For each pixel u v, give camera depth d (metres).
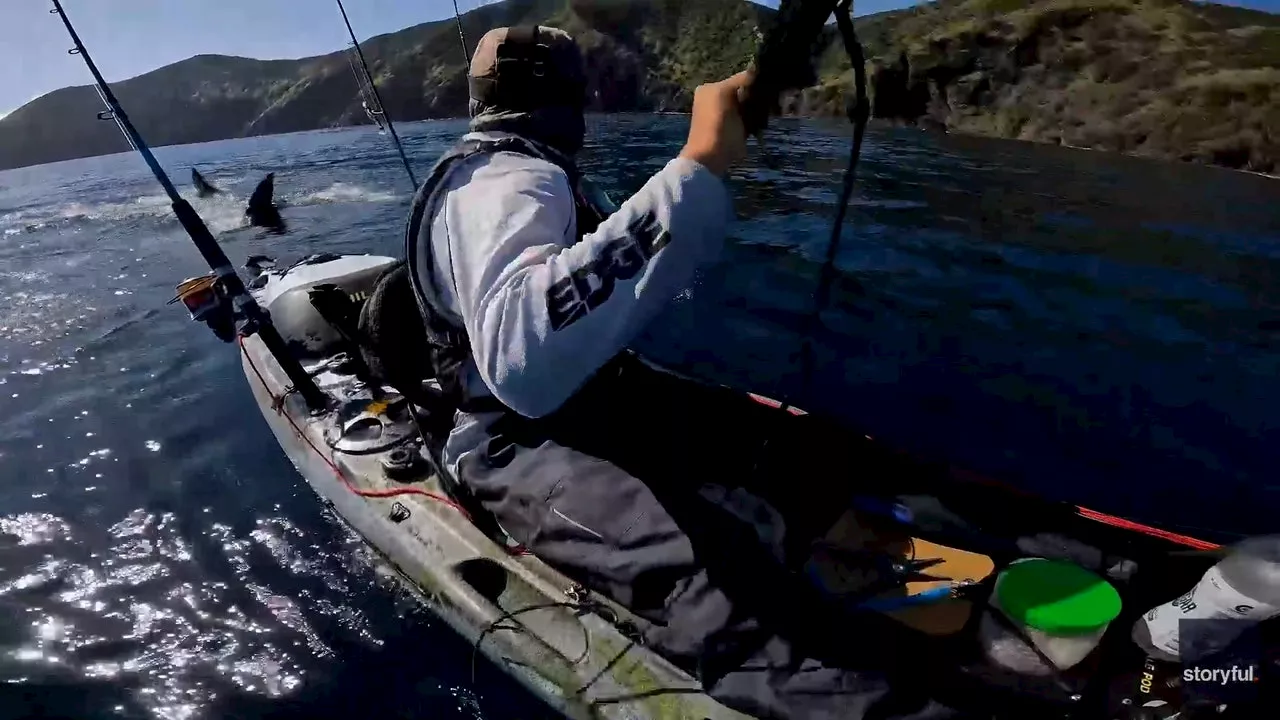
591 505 1.80
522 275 1.32
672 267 1.32
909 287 5.31
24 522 3.38
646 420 2.05
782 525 1.83
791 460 2.19
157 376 4.82
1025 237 6.41
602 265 1.29
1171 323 4.71
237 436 3.97
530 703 2.05
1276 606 1.42
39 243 9.17
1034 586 1.77
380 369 2.28
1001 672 1.72
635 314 1.33
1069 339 4.51
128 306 6.30
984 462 3.42
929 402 3.88
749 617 1.63
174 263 7.79
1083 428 3.64
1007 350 4.39
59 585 2.99
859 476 2.21
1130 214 7.10
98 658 2.63
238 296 3.14
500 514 1.98
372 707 2.34
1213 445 3.49
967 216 7.07
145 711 2.43
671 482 1.80
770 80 1.25
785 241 6.35
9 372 5.01
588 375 1.37
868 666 1.59
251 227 8.95
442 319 1.71
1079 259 5.85
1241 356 4.27
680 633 1.67
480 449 2.03
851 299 5.11
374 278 4.27
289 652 2.60
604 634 1.99
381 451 2.97
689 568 1.67
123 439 4.06
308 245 7.95
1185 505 3.13
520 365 1.32
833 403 3.90
